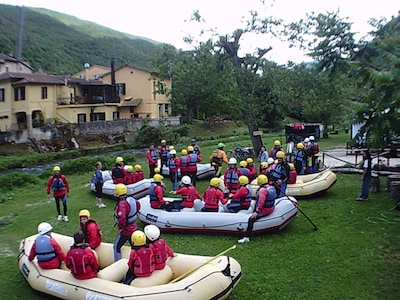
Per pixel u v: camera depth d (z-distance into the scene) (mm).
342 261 7008
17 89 32062
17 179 17094
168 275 5766
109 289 5355
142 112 39844
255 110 19578
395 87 5281
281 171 10414
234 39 19094
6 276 7117
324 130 30594
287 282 6352
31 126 31062
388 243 7684
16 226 10430
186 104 39438
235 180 10492
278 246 7871
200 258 6117
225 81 20078
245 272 6781
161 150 15758
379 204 10359
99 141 32625
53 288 5840
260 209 8320
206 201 9117
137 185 12547
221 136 37375
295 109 36906
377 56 5684
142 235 5578
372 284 6145
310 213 9930
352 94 7469
